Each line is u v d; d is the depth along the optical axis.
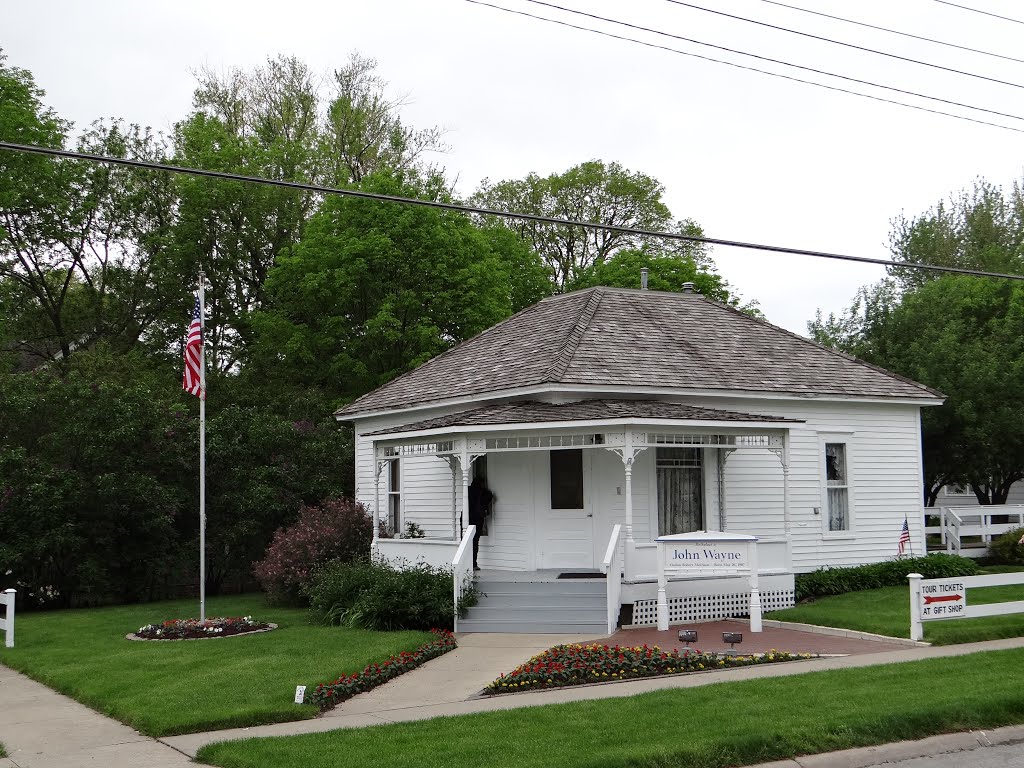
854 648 15.27
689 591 18.47
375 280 34.00
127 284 38.12
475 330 34.84
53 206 35.59
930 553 25.25
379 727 10.48
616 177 48.19
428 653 15.16
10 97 34.38
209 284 37.91
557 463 20.42
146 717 11.25
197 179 36.25
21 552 23.06
